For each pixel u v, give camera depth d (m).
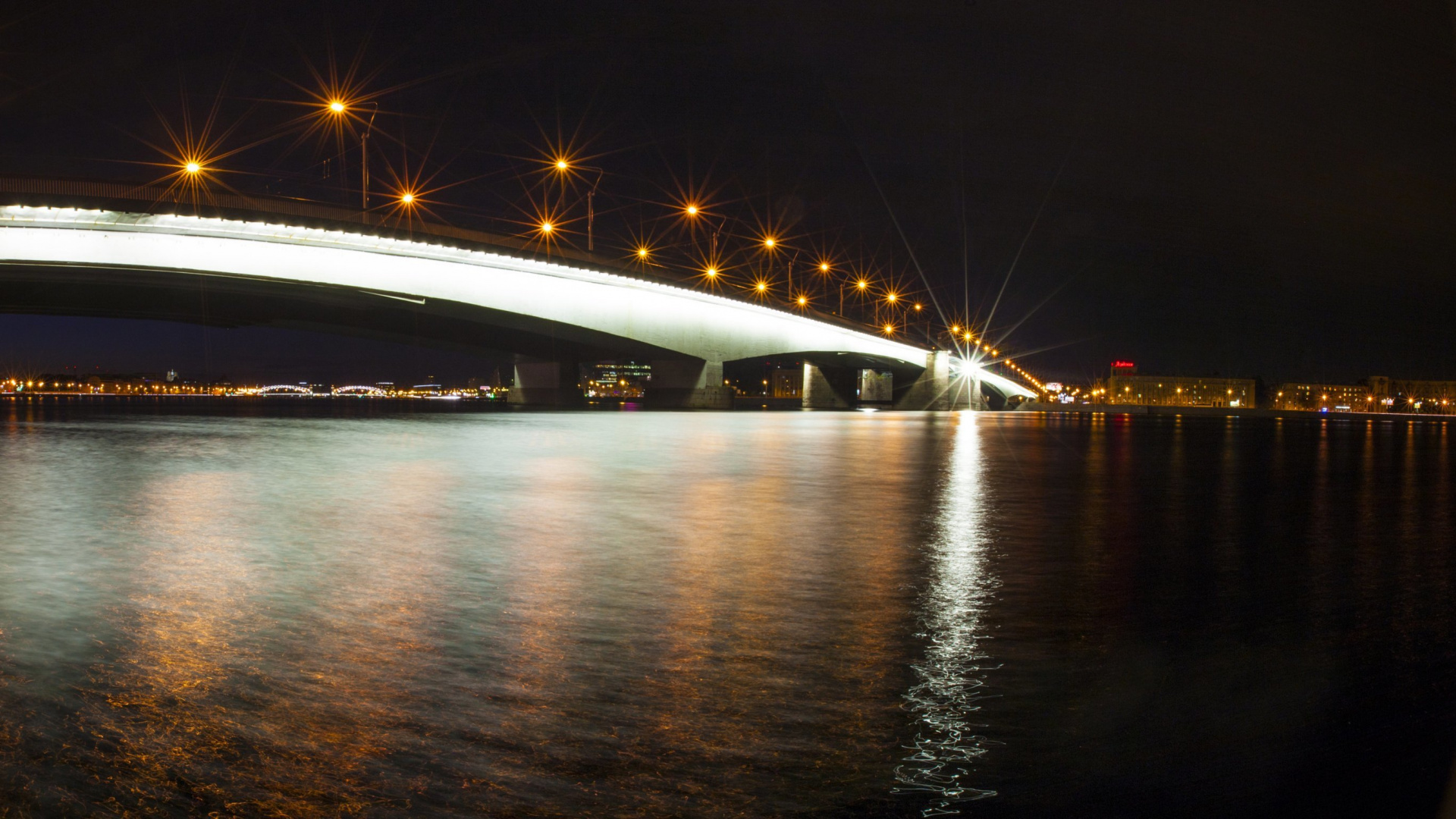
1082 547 13.82
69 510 16.55
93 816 4.81
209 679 6.88
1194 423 108.81
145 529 14.27
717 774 5.43
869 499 20.30
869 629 8.65
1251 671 7.51
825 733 6.05
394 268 67.69
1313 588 10.95
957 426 76.56
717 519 16.53
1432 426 107.69
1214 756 5.81
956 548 13.50
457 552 12.52
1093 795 5.23
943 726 6.21
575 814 4.93
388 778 5.30
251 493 19.56
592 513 17.08
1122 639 8.46
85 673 6.96
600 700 6.56
